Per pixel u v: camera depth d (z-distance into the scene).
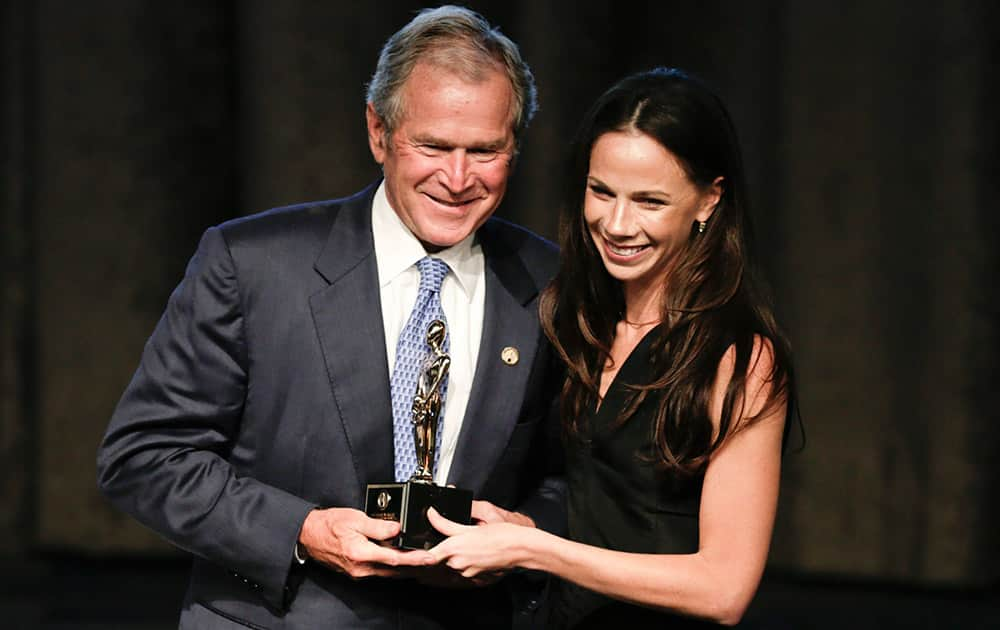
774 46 17.77
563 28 17.73
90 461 18.31
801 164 17.44
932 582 17.28
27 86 18.70
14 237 18.97
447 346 7.41
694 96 6.82
